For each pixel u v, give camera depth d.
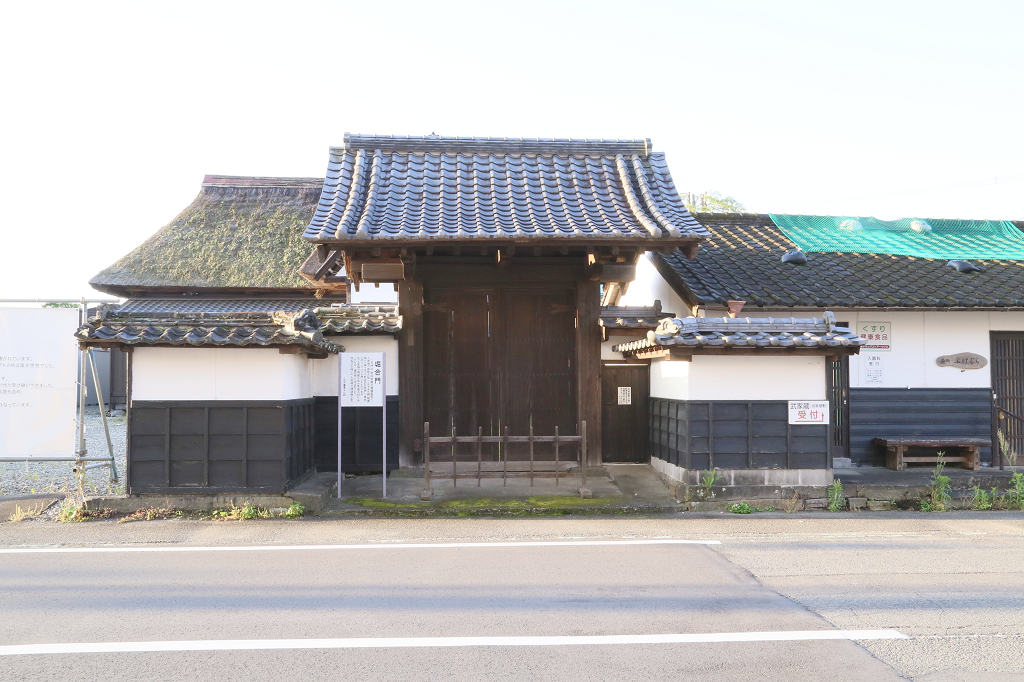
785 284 11.00
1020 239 13.73
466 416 10.31
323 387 10.16
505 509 8.11
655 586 5.30
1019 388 11.34
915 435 11.05
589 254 9.43
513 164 10.70
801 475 8.59
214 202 18.84
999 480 9.57
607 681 3.65
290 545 6.59
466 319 10.36
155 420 8.00
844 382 11.00
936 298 10.63
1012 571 5.77
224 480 8.00
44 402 8.96
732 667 3.83
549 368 10.38
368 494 8.70
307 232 8.88
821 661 3.92
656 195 10.14
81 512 7.78
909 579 5.52
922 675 3.74
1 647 4.10
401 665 3.85
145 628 4.40
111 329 7.79
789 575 5.62
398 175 10.23
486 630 4.38
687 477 8.52
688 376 8.57
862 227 14.14
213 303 16.45
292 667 3.82
